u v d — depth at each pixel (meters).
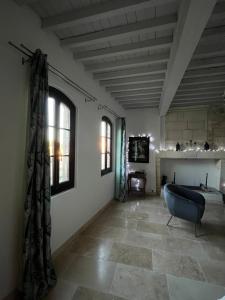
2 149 1.46
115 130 4.75
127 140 5.49
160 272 1.98
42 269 1.65
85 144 3.02
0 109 1.44
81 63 2.75
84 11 1.69
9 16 1.50
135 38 2.14
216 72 2.82
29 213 1.57
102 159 4.05
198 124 5.15
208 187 5.12
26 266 1.53
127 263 2.12
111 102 4.22
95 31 2.03
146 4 1.53
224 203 4.56
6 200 1.50
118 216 3.60
